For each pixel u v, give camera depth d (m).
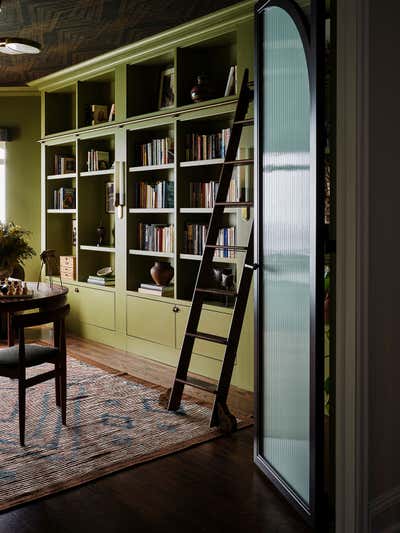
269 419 3.11
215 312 4.74
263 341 3.19
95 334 6.28
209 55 5.16
